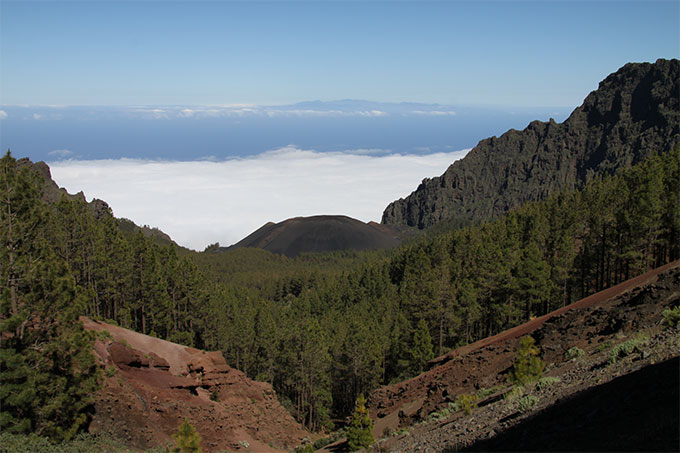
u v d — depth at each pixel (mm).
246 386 40344
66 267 22859
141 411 26359
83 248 49000
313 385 57938
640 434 9484
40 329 21531
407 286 83125
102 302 55969
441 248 96562
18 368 19172
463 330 63344
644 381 12508
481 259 64312
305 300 102375
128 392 26828
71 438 21375
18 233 21438
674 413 9531
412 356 53875
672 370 12180
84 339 22125
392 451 19375
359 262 178625
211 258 174875
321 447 37219
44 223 22703
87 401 22094
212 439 30422
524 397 17281
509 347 30688
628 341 18359
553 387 17750
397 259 114812
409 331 58781
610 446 9555
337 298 100875
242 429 34938
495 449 13086
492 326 62594
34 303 20984
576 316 28750
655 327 20109
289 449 37469
